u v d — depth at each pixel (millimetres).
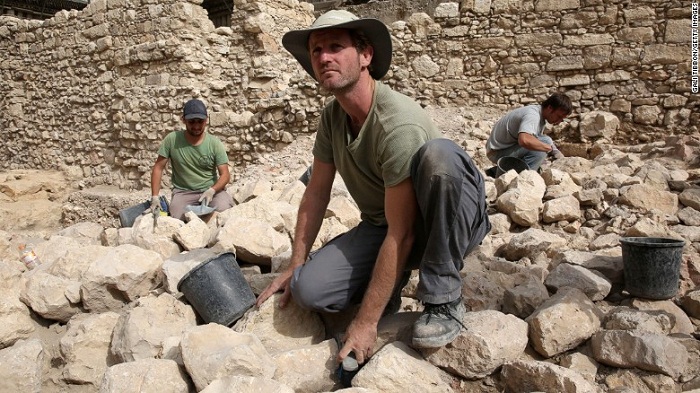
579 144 7984
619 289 2992
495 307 2670
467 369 2203
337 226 3822
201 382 2088
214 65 10875
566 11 8531
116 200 11016
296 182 5211
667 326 2438
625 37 8227
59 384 2611
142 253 3154
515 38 8867
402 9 11812
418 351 2295
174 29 10523
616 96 8336
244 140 10094
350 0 13984
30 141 13555
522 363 2145
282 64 10859
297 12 11492
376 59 2402
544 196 4539
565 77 8641
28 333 2846
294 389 2176
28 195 12055
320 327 2602
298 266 2627
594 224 4078
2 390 2369
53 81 12812
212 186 5559
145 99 11039
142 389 2096
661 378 2156
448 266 2170
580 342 2395
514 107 8953
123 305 3064
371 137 2244
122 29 11305
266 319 2545
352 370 2186
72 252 3361
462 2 9102
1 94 13859
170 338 2455
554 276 2914
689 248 3395
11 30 13297
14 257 3771
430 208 2100
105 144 12039
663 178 4547
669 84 8023
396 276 2189
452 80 9273
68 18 12227
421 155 2066
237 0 10711
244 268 3453
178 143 5488
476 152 7469
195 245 3723
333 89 2195
